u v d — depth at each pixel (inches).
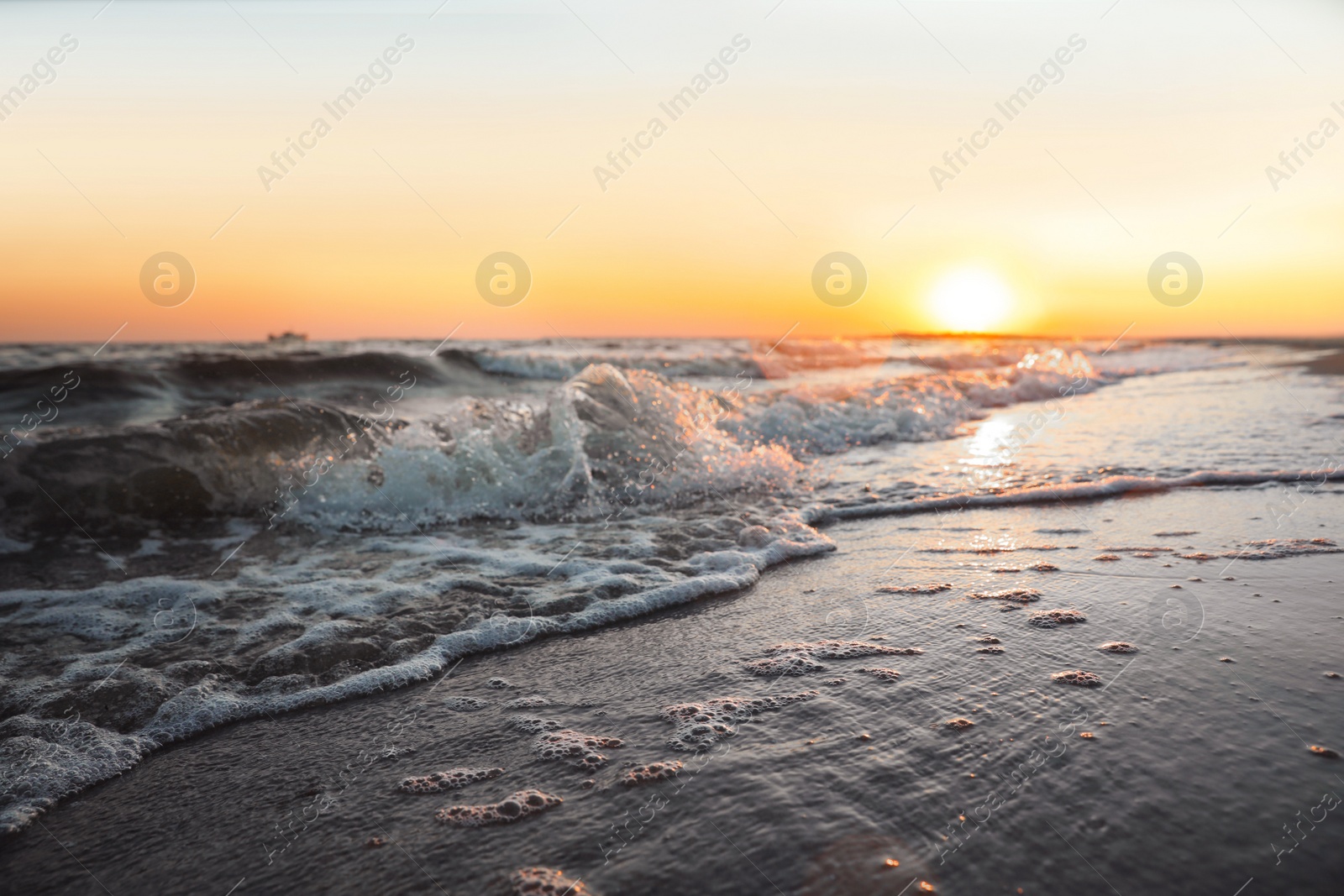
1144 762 79.1
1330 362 666.2
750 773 80.7
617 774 82.4
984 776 78.0
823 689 99.5
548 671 110.9
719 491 226.1
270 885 67.2
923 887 62.6
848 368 724.7
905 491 220.1
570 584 147.4
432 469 216.1
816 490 227.0
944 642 113.0
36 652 118.2
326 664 113.5
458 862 69.0
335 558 167.9
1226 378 569.6
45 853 72.9
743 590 142.6
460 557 167.5
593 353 779.4
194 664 113.6
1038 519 183.5
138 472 208.1
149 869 70.2
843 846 68.1
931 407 379.9
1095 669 101.1
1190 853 65.3
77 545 178.2
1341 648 105.3
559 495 217.9
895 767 80.4
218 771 86.8
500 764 85.8
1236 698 91.9
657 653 115.3
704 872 65.7
